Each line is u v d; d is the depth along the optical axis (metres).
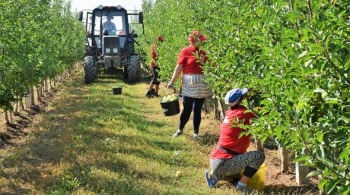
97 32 23.55
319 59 3.26
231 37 6.46
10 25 10.16
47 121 12.38
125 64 22.52
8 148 9.59
